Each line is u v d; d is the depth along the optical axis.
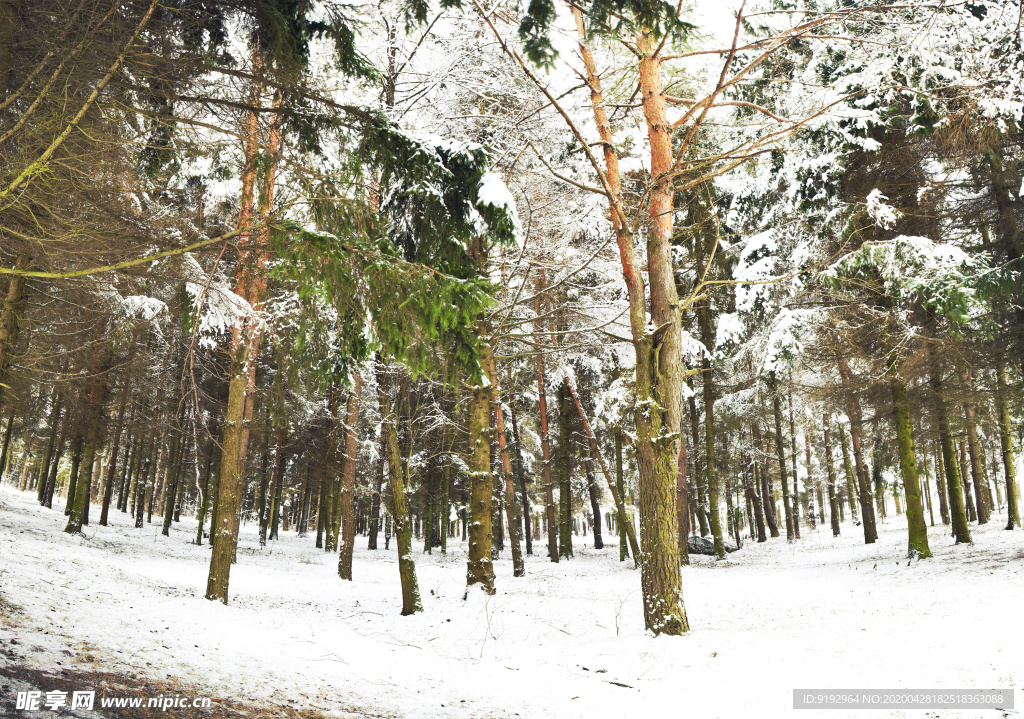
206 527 35.38
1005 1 8.77
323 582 15.99
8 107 4.58
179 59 4.99
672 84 10.38
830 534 32.25
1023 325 12.97
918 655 6.50
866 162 15.13
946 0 7.77
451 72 11.51
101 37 4.50
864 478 22.89
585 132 11.79
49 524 18.70
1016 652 6.12
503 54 11.09
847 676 6.02
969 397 14.41
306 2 5.88
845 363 16.47
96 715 3.55
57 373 12.78
